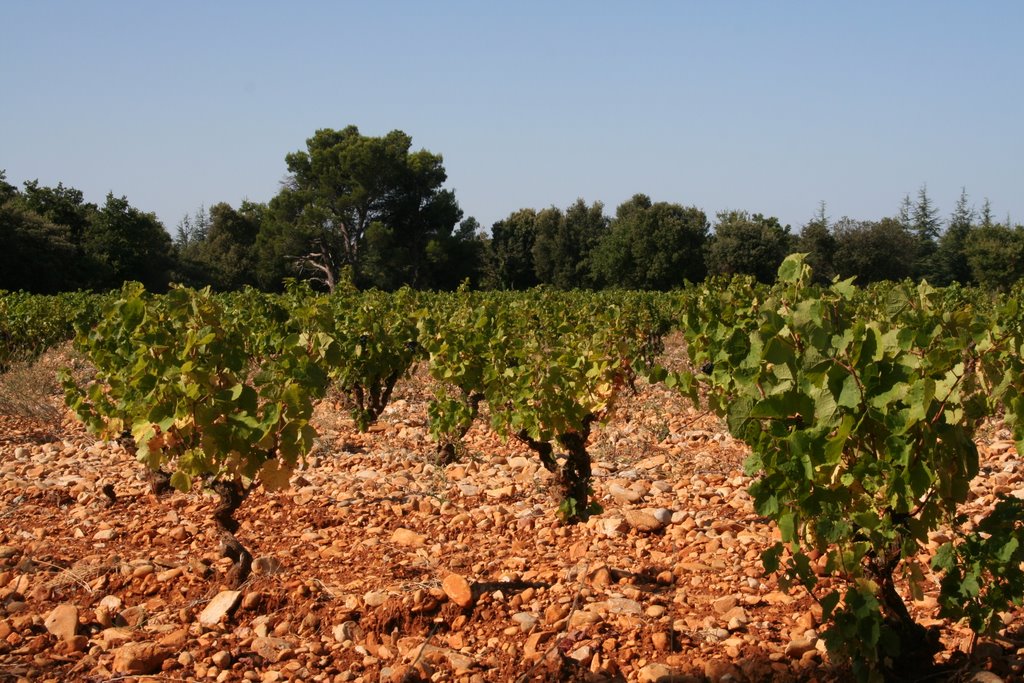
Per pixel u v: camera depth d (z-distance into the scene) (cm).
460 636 422
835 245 5447
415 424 1058
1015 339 376
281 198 5534
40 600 496
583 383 645
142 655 400
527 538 584
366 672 391
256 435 481
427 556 550
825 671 353
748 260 5384
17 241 4288
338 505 668
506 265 6238
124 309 562
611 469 772
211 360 506
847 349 326
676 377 558
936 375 343
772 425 334
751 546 521
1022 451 408
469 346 818
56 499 709
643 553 535
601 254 5859
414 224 5566
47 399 1177
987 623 331
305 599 473
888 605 348
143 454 514
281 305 1166
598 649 394
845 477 332
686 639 398
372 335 944
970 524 531
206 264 6159
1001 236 5044
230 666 402
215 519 511
